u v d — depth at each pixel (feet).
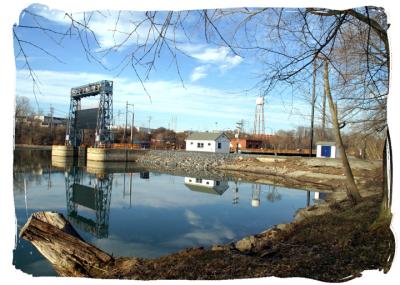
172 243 24.20
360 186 27.14
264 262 15.62
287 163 76.79
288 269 14.34
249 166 84.74
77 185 58.08
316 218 23.49
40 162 85.76
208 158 99.35
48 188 51.37
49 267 13.96
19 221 15.74
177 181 67.51
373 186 26.32
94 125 107.55
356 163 29.25
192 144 116.16
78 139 114.11
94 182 63.98
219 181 66.54
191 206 40.42
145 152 115.96
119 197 47.55
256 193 50.24
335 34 11.91
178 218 33.78
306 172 64.95
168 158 106.83
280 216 34.06
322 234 18.65
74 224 30.37
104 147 107.45
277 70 12.17
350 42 13.21
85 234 26.91
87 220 32.32
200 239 25.49
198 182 65.57
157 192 52.54
